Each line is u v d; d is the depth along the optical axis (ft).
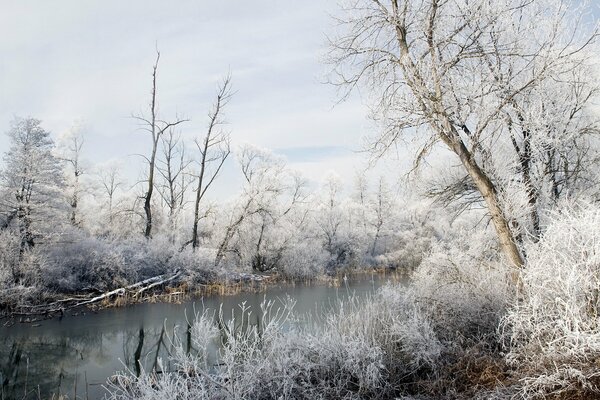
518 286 21.62
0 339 40.22
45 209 61.77
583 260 16.61
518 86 25.53
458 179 35.60
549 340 16.94
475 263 29.99
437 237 107.45
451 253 32.81
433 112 25.31
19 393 27.40
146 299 59.52
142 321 46.93
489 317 22.99
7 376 30.63
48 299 55.67
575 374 13.94
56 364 33.35
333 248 119.85
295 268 90.99
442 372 19.80
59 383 29.07
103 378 29.91
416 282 32.73
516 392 15.21
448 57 26.63
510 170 29.27
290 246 96.22
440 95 25.02
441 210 38.75
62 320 47.32
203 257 79.20
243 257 94.48
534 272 17.87
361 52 28.84
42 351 36.78
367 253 128.36
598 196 29.99
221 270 78.18
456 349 21.08
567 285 16.07
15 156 62.64
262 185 88.07
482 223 37.17
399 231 122.72
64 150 110.42
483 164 28.76
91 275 63.98
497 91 25.04
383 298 28.22
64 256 64.23
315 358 21.07
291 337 21.66
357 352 20.07
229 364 18.74
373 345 21.30
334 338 21.99
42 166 63.46
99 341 39.75
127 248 71.87
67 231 66.59
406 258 112.06
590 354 14.61
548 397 14.66
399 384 19.99
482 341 21.09
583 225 17.04
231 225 86.89
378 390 19.77
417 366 20.59
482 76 25.27
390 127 27.43
